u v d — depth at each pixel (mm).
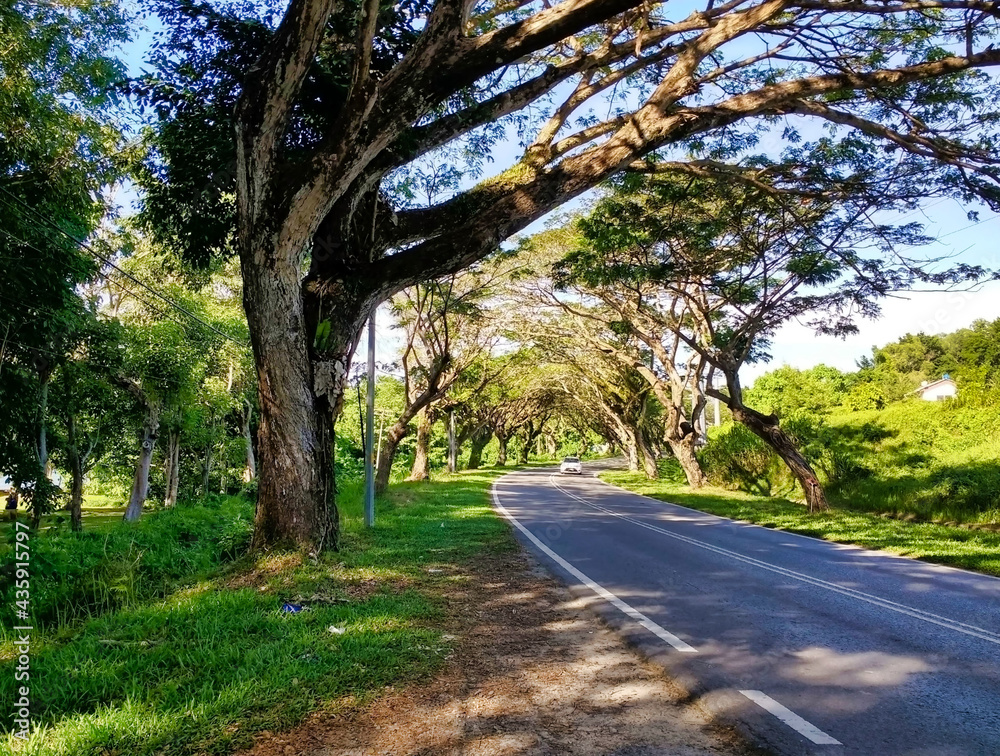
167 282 23234
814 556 11586
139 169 10281
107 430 25906
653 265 19078
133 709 4148
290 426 8953
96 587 7273
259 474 9219
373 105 7875
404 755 3787
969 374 25125
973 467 19062
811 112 11578
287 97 7758
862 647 6012
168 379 23000
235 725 4039
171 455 29156
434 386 23109
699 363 30438
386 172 9438
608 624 6754
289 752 3779
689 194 16453
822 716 4410
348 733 4051
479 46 8031
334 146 7961
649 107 9766
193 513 14992
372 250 10531
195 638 5609
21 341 13875
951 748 3939
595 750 3889
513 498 26109
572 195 9742
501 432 70438
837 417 28391
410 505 19750
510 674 5199
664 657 5633
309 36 7398
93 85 12164
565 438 119188
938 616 7199
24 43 10648
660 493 28094
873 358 50219
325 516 9250
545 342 38281
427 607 7094
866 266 17141
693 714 4449
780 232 18453
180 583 8258
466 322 28984
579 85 12211
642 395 41094
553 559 10812
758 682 5066
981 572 10141
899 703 4645
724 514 19859
